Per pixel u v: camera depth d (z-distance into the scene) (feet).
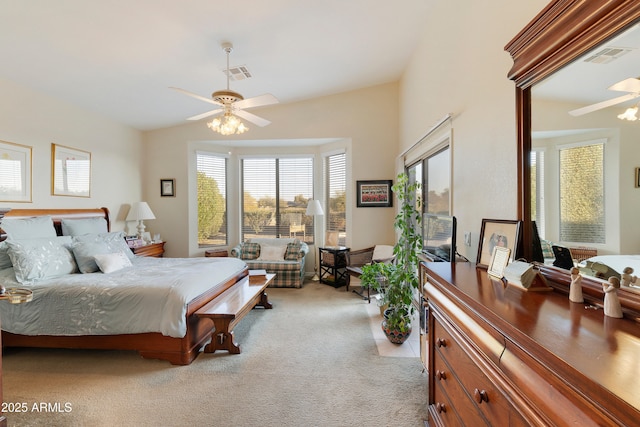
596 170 3.36
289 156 18.94
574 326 2.72
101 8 7.51
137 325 7.73
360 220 16.72
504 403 2.90
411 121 13.14
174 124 16.76
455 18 8.07
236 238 19.15
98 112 13.74
